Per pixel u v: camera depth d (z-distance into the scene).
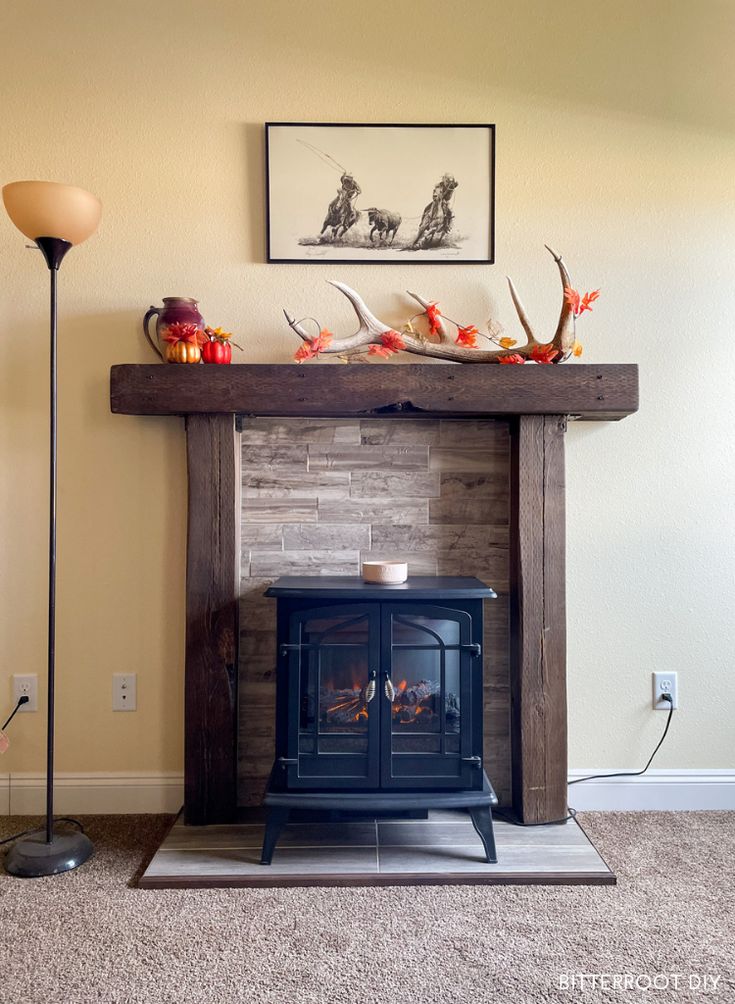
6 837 2.03
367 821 2.08
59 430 2.18
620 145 2.21
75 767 2.20
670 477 2.21
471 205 2.20
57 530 2.18
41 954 1.52
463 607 1.85
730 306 2.21
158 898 1.72
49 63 2.18
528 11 2.19
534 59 2.20
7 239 2.17
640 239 2.21
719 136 2.21
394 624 1.86
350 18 2.20
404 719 1.89
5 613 2.19
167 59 2.19
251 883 1.77
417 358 2.20
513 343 2.16
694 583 2.21
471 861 1.86
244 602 2.19
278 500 2.20
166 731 2.20
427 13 2.20
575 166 2.21
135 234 2.18
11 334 2.17
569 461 2.22
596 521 2.22
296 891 1.75
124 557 2.19
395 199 2.20
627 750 2.21
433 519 2.21
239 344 2.19
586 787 2.22
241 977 1.45
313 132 2.19
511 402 2.00
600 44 2.20
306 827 2.04
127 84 2.19
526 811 2.07
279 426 2.20
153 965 1.48
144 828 2.09
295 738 1.82
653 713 2.22
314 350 2.03
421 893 1.74
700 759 2.22
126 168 2.18
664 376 2.22
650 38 2.21
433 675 1.91
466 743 1.83
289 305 2.19
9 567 2.18
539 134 2.20
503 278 2.20
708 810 2.21
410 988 1.42
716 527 2.21
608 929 1.61
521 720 2.09
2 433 2.18
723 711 2.22
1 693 2.19
